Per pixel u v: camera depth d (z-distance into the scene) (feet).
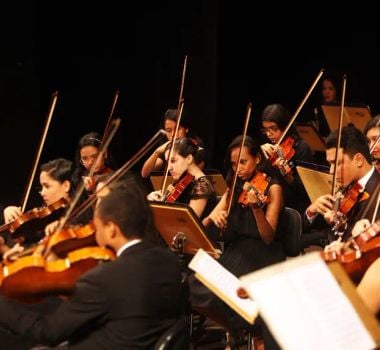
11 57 35.81
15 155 36.17
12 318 13.17
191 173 20.86
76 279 13.76
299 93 37.11
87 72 36.22
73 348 12.89
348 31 36.17
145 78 35.40
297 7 36.73
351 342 9.43
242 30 37.24
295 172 23.34
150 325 13.00
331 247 14.07
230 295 15.15
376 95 35.96
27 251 14.12
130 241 13.34
